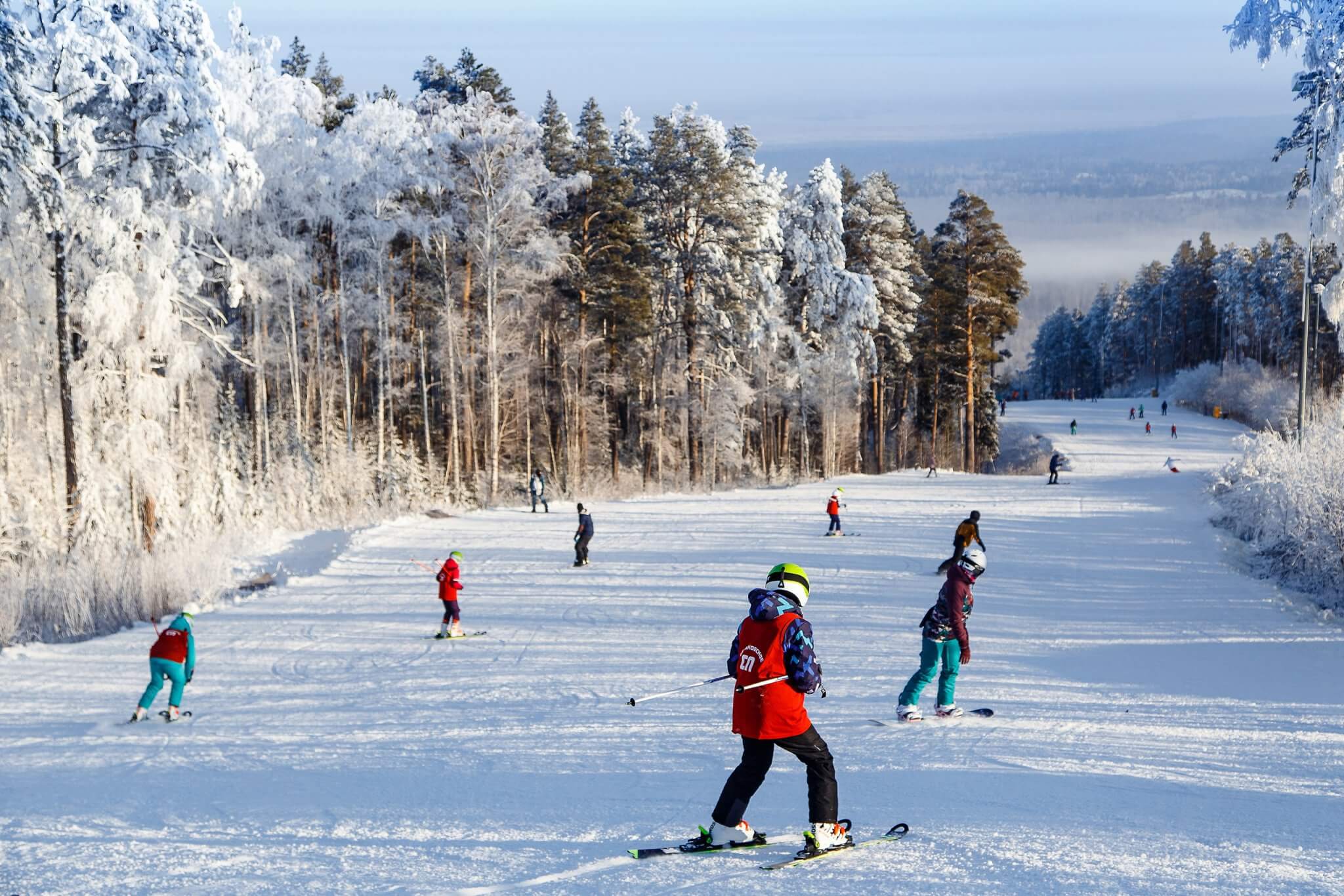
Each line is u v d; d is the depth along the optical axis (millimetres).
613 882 4980
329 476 39812
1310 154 30859
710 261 51906
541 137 46375
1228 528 29141
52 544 25375
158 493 27906
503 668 14914
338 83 53406
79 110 25891
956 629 10031
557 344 56812
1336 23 27641
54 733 11547
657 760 8766
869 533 30797
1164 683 12711
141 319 26203
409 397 56469
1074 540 28703
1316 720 10219
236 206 29562
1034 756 8406
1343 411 24500
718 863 5293
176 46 25953
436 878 5137
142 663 16359
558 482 48531
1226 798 6859
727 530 31891
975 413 71875
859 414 68000
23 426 30531
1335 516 21344
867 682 12758
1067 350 181500
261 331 45844
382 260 45562
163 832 6488
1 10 22141
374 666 15531
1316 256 33406
